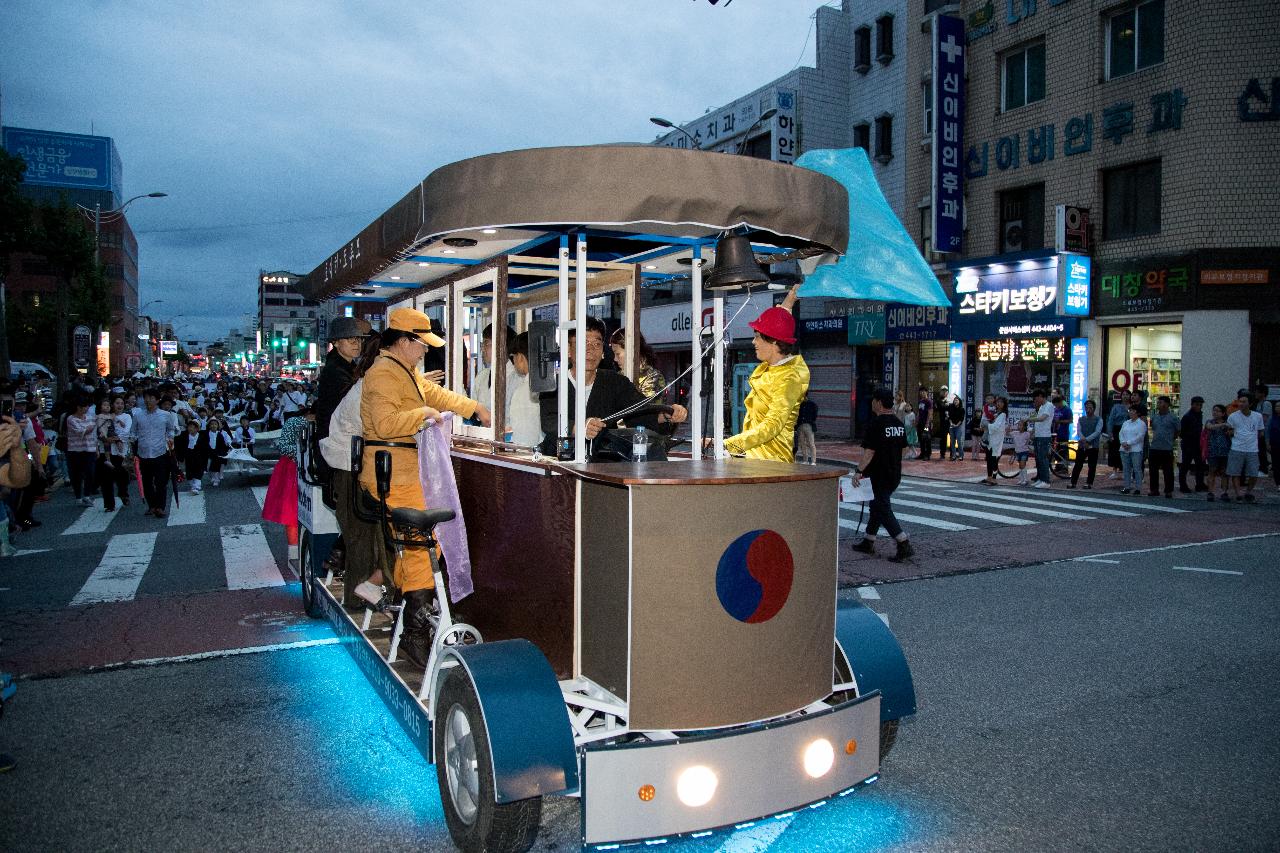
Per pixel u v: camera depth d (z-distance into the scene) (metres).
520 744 2.88
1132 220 18.52
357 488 4.71
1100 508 13.15
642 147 3.41
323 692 5.11
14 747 4.28
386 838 3.40
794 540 3.15
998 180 21.23
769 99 25.95
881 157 25.03
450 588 4.03
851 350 25.45
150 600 7.30
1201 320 17.06
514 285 6.12
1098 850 3.35
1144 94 18.00
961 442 20.70
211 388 52.88
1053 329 19.52
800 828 3.54
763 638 3.09
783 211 3.64
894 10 24.52
